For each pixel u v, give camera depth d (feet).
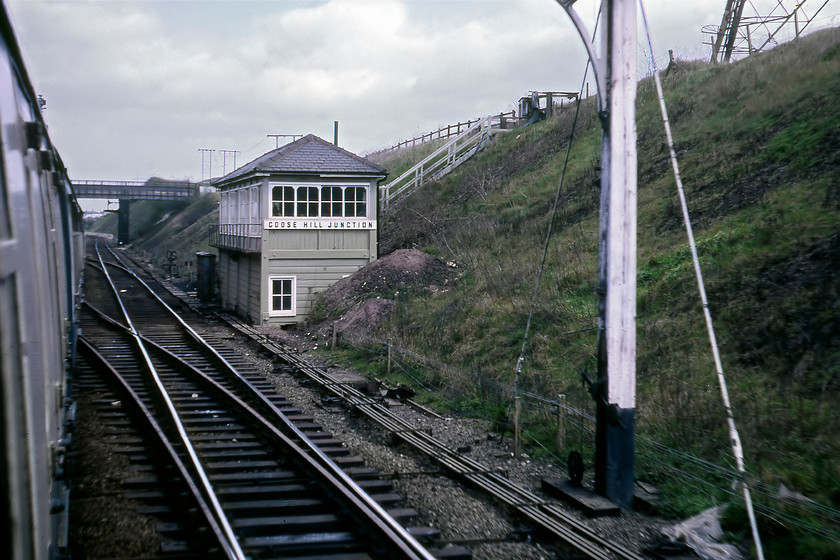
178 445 33.06
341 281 78.54
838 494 24.44
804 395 30.22
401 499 26.71
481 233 77.25
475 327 52.75
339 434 37.19
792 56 71.00
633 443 28.04
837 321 32.55
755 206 47.78
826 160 47.26
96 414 40.32
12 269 10.48
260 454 32.48
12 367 9.95
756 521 23.99
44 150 19.33
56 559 20.11
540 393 39.70
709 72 85.46
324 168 77.92
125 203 290.97
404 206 102.73
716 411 31.37
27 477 10.89
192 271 147.54
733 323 37.37
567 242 62.23
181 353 62.34
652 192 61.77
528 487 29.78
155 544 22.43
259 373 53.42
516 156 100.48
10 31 13.79
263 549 21.80
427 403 44.55
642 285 46.78
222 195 105.40
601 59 28.32
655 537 24.44
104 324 81.00
